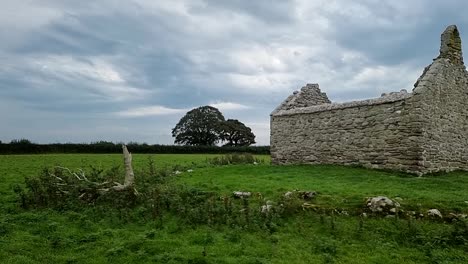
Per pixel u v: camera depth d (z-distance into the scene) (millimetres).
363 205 15180
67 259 11273
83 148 63281
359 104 26750
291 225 14109
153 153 65500
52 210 16844
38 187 18562
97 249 12109
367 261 11320
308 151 30453
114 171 21938
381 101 25203
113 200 17438
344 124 27750
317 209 15195
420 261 11359
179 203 16281
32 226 14562
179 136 101062
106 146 64562
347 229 13492
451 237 12602
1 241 12703
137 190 19047
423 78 24172
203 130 99375
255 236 13172
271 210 14844
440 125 24438
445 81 25078
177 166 30922
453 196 16188
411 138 23266
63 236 13344
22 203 17609
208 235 13039
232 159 35188
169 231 13789
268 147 70625
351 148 27125
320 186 18969
